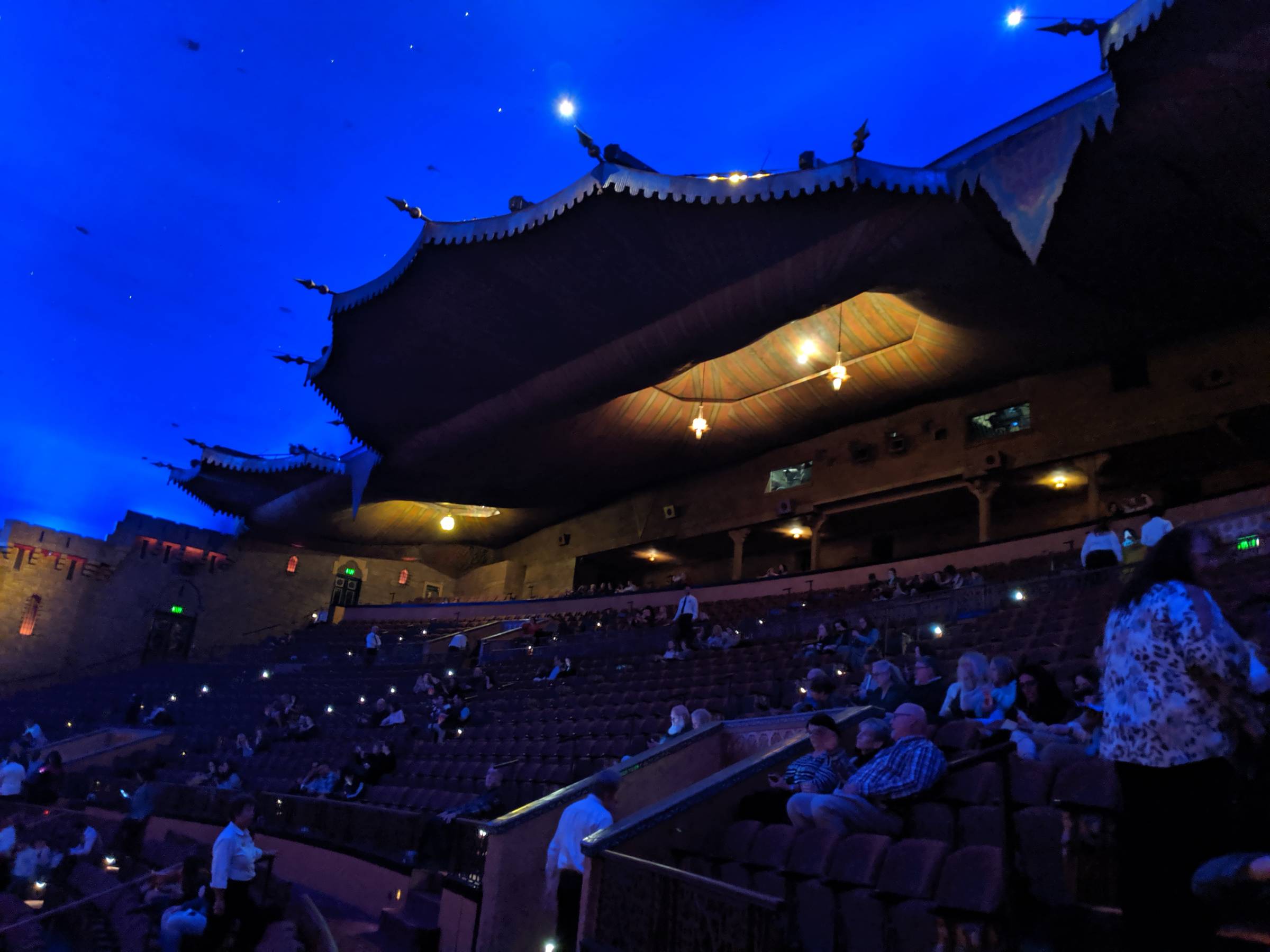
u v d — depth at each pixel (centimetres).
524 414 2595
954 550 2375
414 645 3070
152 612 3725
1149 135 1401
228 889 779
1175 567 282
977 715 730
